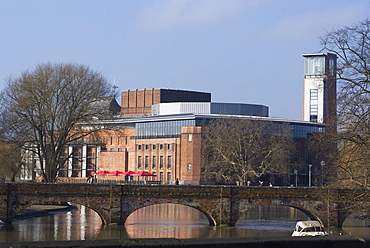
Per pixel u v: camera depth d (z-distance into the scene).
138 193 84.12
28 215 101.50
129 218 105.56
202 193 85.94
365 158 55.38
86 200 82.44
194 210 134.75
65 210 121.88
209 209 86.25
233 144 145.00
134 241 15.03
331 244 16.73
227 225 86.44
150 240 15.32
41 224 87.62
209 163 158.50
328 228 86.69
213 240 15.77
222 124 152.38
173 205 157.75
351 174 56.53
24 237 70.50
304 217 112.06
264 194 87.25
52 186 81.56
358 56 51.22
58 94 105.44
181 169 197.00
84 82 107.44
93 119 110.25
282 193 87.25
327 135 58.88
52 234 74.38
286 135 151.38
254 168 147.38
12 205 80.94
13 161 111.06
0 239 68.00
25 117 102.31
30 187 81.06
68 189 81.88
